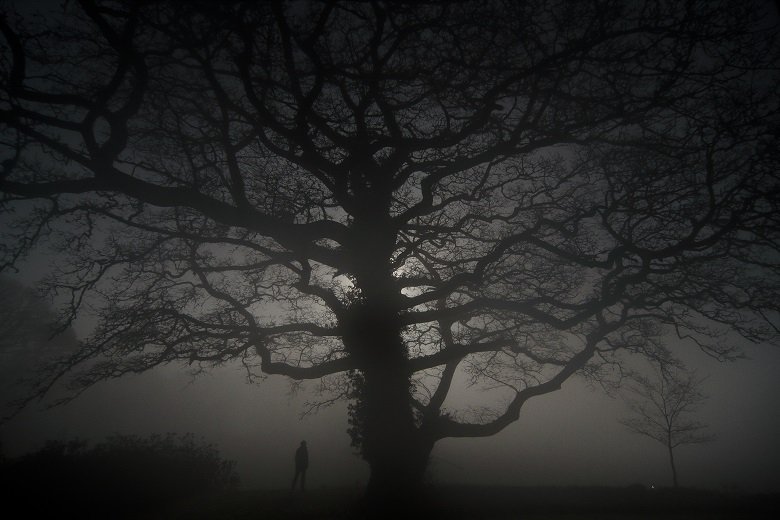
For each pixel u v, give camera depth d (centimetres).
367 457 1069
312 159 1104
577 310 1277
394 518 929
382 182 1250
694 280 1264
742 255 1181
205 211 1121
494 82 1012
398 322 1157
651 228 1231
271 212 1286
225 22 765
